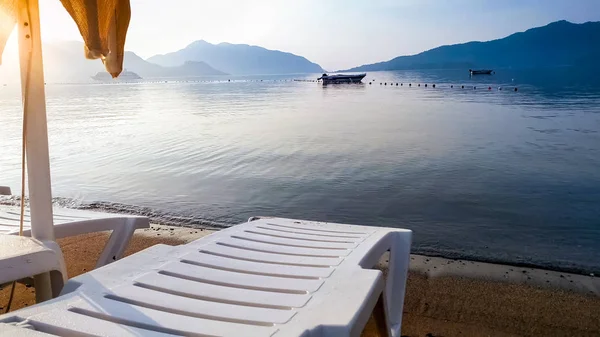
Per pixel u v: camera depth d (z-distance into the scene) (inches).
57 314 55.2
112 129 653.3
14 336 45.5
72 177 332.8
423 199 265.9
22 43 81.5
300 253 83.9
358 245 89.8
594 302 133.5
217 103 1306.6
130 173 344.8
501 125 617.6
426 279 151.5
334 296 61.3
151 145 486.3
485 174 324.8
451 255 182.5
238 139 518.9
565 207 247.8
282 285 65.9
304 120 741.9
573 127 581.0
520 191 280.2
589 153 396.8
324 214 240.8
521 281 150.5
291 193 281.6
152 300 60.1
